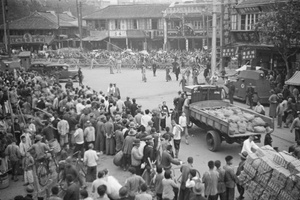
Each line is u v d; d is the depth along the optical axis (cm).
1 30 7544
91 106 1783
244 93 2556
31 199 861
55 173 1299
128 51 5991
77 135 1440
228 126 1393
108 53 5909
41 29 7412
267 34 2667
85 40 7169
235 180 1023
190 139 1762
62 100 1944
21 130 1528
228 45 4019
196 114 1695
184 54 5388
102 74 4525
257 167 1030
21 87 2438
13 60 3906
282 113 1936
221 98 1875
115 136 1509
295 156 1131
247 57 3381
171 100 2697
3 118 1634
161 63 4953
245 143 1201
